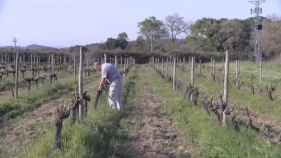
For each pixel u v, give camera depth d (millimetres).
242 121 10406
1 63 36844
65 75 31812
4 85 19953
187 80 27266
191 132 9586
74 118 8875
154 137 9414
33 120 11219
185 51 80875
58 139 7172
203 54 77312
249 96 16422
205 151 8000
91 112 10898
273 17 74062
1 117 11508
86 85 22781
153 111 13141
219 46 84562
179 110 12867
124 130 10016
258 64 57188
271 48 70938
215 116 10680
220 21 90375
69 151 6883
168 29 99625
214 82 24078
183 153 8047
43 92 16516
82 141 7531
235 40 82125
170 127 10625
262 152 7000
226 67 9602
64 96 17062
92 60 59375
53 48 69312
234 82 22000
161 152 8148
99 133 8508
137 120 11328
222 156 7273
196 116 11008
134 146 8477
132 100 16125
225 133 8492
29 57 50875
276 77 34000
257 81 27422
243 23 86188
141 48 95500
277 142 7793
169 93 17828
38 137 9008
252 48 81562
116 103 12281
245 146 7516
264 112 13273
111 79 12164
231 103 15281
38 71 27594
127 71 33844
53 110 13000
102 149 7816
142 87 22375
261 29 70188
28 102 14023
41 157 6707
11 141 8688
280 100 16031
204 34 88250
